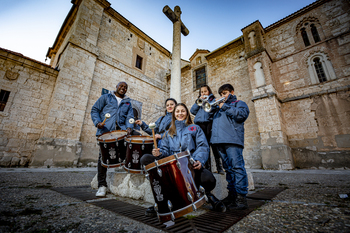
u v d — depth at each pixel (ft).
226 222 4.57
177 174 4.41
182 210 4.18
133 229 4.23
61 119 25.25
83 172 18.19
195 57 47.88
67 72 27.53
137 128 10.78
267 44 34.22
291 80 29.58
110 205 6.35
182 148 6.05
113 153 7.83
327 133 24.35
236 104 7.08
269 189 9.50
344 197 6.73
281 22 33.01
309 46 29.04
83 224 4.44
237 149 6.33
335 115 24.23
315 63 28.32
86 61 30.50
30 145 24.35
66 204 6.28
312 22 30.12
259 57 30.25
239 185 5.90
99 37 34.68
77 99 27.66
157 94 44.60
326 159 23.59
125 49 39.60
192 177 4.68
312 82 27.53
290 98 28.40
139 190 7.43
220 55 38.91
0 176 12.20
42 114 26.20
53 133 24.11
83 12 32.53
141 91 40.37
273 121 25.67
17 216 4.79
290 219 4.74
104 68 33.86
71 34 31.45
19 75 25.36
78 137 26.43
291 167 22.67
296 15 31.55
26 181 11.00
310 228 4.07
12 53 24.82
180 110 7.02
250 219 4.88
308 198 6.96
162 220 4.37
